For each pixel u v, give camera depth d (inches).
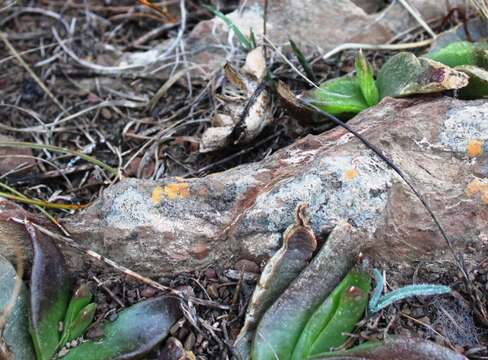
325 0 16.7
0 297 10.9
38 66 17.6
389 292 10.7
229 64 13.8
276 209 11.3
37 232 11.1
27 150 15.3
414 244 11.3
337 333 10.3
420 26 16.4
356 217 11.2
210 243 11.6
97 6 19.0
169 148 14.9
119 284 11.8
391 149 11.6
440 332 11.0
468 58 13.2
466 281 11.2
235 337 11.1
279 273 10.9
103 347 10.7
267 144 14.3
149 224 11.6
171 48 17.0
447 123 11.6
